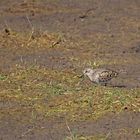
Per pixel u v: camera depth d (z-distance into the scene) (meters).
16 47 30.50
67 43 31.33
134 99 21.84
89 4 40.31
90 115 20.89
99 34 33.41
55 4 39.72
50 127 20.05
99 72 23.97
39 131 19.77
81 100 21.97
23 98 22.61
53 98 22.47
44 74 25.58
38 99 22.45
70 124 20.22
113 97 22.00
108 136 19.09
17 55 29.14
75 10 38.75
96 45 31.31
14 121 20.62
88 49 30.55
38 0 40.00
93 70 24.33
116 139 18.91
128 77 25.66
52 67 26.80
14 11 38.09
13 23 35.34
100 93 22.52
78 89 23.23
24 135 19.48
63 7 39.22
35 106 21.80
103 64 27.84
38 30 33.38
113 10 38.91
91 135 19.20
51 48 30.55
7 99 22.56
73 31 33.88
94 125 20.08
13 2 39.69
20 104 22.05
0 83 24.25
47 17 37.00
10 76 25.19
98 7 39.56
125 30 34.47
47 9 38.59
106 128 19.78
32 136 19.38
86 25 35.38
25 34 32.06
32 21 35.97
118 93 22.39
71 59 28.52
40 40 31.31
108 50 30.47
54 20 36.28
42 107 21.66
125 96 22.09
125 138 18.97
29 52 29.77
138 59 28.91
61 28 34.50
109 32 33.97
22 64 27.27
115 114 20.94
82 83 24.36
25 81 24.56
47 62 27.81
